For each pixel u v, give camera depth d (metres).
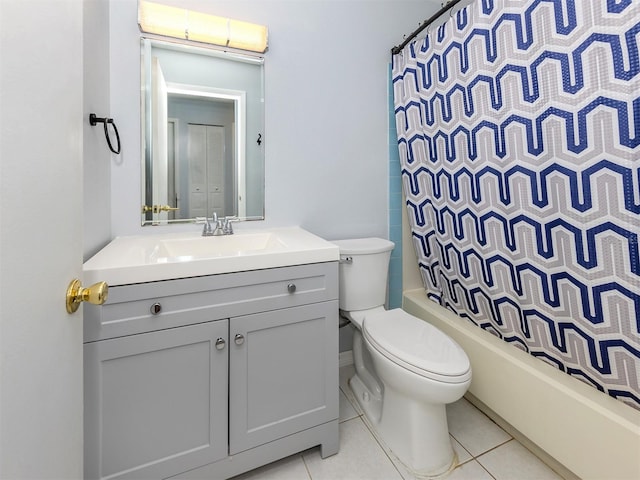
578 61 0.96
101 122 1.14
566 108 1.01
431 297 1.89
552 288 1.14
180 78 1.45
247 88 1.57
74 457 0.62
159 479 0.99
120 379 0.92
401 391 1.20
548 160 1.08
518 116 1.16
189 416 1.02
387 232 1.99
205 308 1.01
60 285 0.54
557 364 1.20
